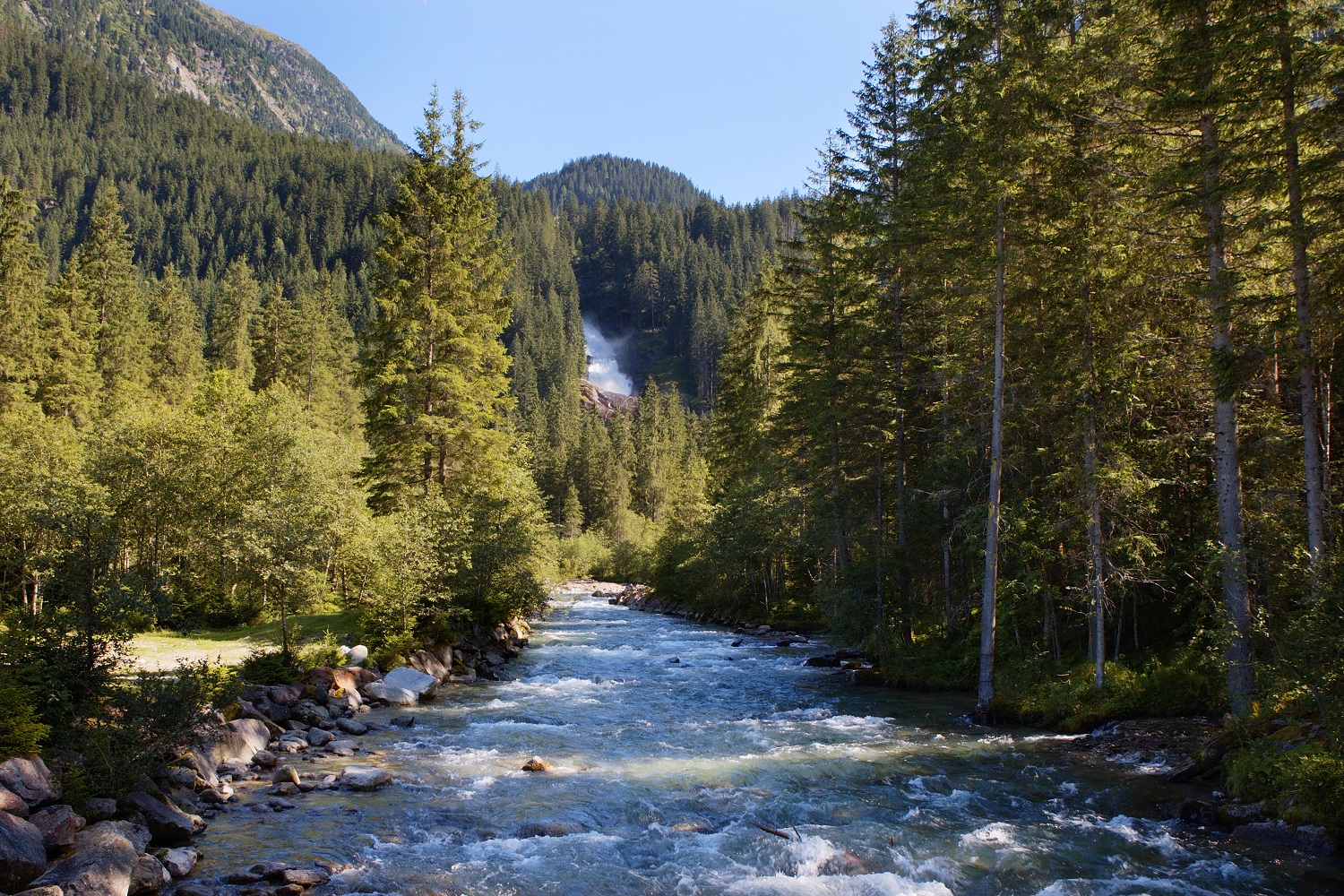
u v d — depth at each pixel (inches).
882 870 394.6
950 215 845.2
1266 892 368.8
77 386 2010.3
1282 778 450.9
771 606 1743.4
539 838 430.6
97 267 2625.5
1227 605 601.3
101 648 450.6
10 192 2003.0
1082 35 771.4
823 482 1213.1
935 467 1035.3
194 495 1168.2
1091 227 741.9
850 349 1121.4
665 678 1015.6
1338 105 554.6
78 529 452.8
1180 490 851.4
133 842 373.4
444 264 1312.7
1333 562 462.0
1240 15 591.5
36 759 374.6
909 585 1083.3
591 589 2972.4
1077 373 758.5
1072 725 700.0
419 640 986.7
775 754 620.1
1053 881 382.0
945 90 904.9
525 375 6112.2
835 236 1243.8
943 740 673.0
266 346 2987.2
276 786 506.0
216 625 1117.1
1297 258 585.9
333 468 1542.8
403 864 390.0
